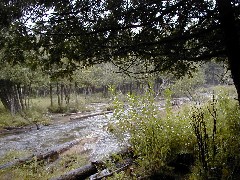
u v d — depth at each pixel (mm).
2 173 8828
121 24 3652
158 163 5703
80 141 13562
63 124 22984
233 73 3531
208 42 3949
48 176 8234
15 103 26875
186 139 6031
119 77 46375
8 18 3326
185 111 7961
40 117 25562
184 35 3604
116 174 5867
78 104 36000
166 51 3838
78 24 3607
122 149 7641
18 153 12281
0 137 17469
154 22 3607
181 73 4723
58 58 3867
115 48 3854
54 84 35969
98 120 24500
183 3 3342
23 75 23469
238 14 3582
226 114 6078
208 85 61156
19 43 3576
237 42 3443
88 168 7672
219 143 5070
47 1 3365
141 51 3832
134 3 3518
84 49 3768
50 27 3609
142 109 6375
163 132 6129
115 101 6547
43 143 15461
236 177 4285
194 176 4598
